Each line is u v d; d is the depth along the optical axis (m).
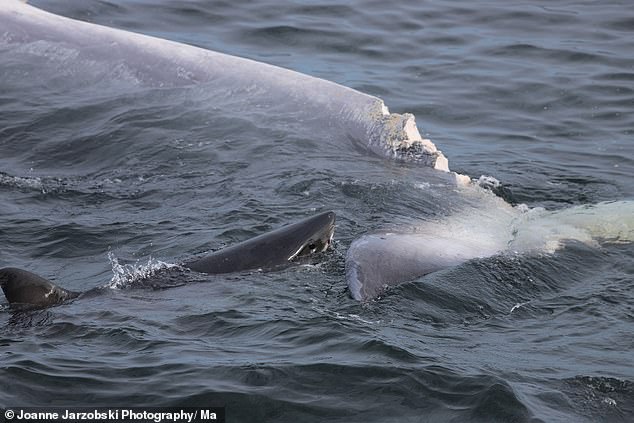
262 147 50.31
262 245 36.75
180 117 53.12
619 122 59.94
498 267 37.25
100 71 56.59
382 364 29.53
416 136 50.53
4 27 59.31
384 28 73.19
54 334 31.45
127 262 39.00
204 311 32.94
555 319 34.16
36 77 56.97
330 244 37.88
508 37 72.19
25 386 28.28
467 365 29.89
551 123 59.91
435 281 35.53
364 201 44.50
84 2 73.56
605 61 67.94
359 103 51.69
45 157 50.84
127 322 32.16
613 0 79.12
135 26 71.06
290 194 45.16
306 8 75.94
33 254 40.03
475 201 45.62
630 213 43.88
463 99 62.78
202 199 45.22
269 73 54.62
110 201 45.53
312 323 32.06
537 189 49.53
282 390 28.42
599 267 38.97
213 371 29.19
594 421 27.69
